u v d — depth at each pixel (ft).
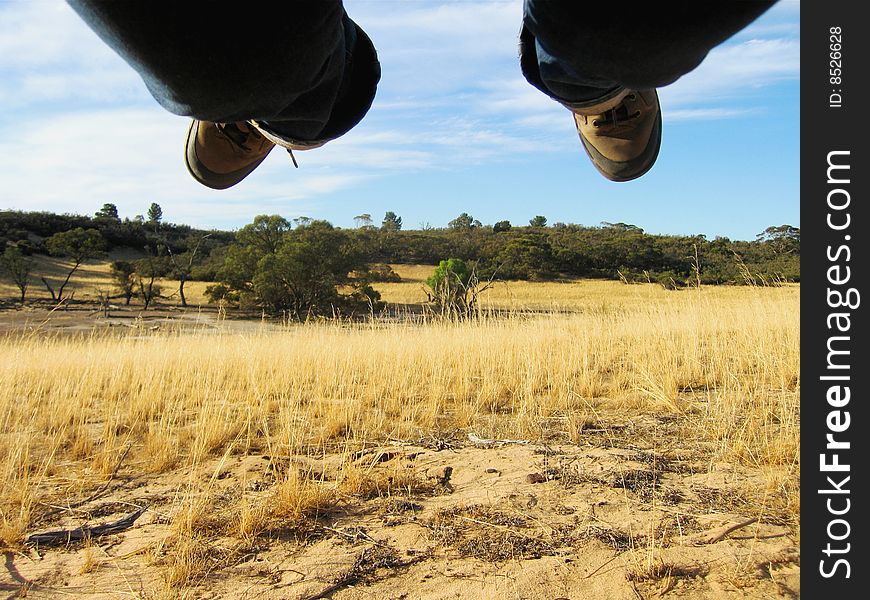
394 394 20.15
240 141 4.98
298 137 3.68
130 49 2.46
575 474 11.57
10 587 8.45
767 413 14.53
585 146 5.69
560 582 7.86
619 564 8.13
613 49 2.49
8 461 13.44
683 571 7.89
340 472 12.19
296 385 22.34
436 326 33.04
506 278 230.07
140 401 20.27
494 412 17.87
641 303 37.42
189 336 37.65
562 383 19.69
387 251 340.80
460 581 8.05
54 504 11.58
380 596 7.83
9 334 38.27
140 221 403.75
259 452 14.85
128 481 12.92
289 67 2.69
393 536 9.46
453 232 425.28
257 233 188.03
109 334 42.01
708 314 29.71
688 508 9.78
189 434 16.33
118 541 9.89
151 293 210.18
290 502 10.39
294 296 175.94
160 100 2.81
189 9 2.35
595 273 251.39
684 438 13.88
